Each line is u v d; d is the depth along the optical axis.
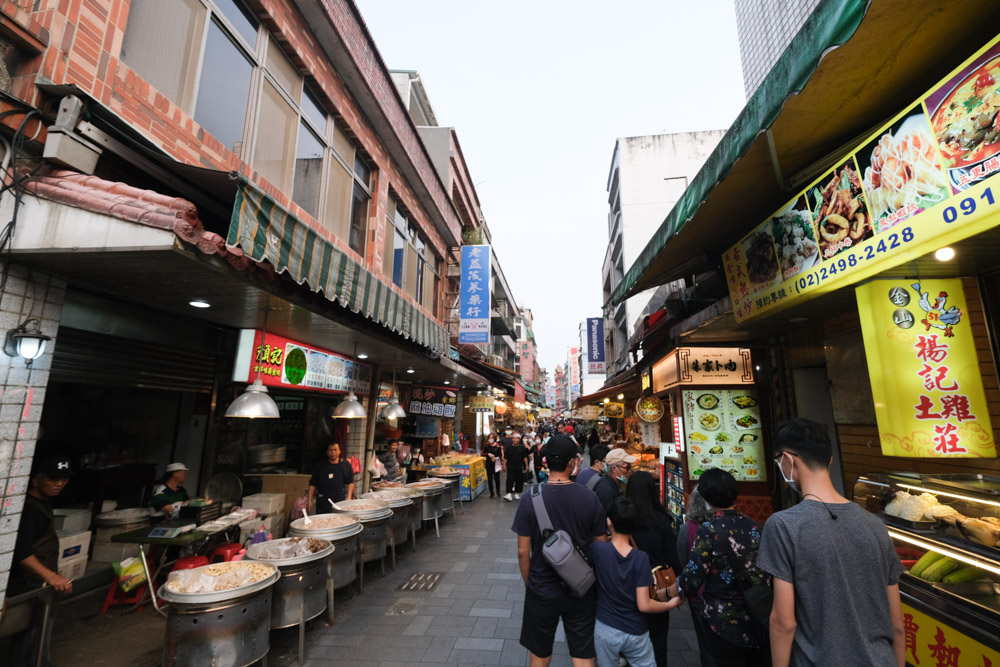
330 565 4.47
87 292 3.99
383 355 7.55
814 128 2.91
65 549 4.57
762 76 6.58
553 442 2.92
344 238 7.12
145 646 3.82
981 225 2.01
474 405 16.81
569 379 96.44
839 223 2.94
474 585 5.32
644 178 23.95
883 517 3.29
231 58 4.61
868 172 2.65
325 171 6.54
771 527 1.77
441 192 11.92
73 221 2.69
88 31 3.00
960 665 2.41
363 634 4.08
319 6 5.64
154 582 4.81
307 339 5.97
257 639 3.13
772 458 5.91
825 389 5.23
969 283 2.95
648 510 3.34
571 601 2.69
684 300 6.48
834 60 2.26
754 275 4.04
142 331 4.59
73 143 2.78
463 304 12.70
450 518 9.17
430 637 4.02
